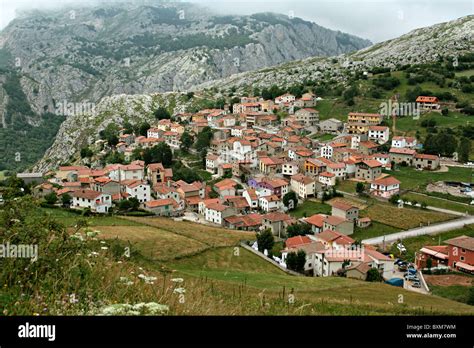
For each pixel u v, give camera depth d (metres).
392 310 30.47
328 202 122.62
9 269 16.41
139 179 132.12
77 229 20.77
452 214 106.00
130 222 88.94
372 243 93.00
